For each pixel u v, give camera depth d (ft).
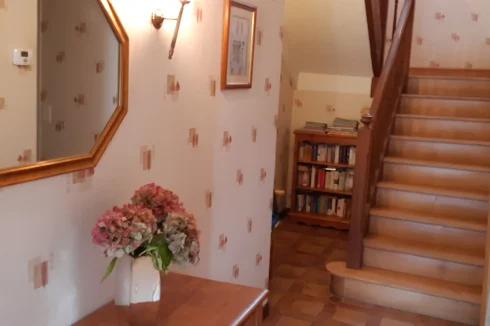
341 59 16.44
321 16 14.83
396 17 16.57
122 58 5.43
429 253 11.04
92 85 5.08
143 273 4.80
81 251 5.18
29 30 4.34
